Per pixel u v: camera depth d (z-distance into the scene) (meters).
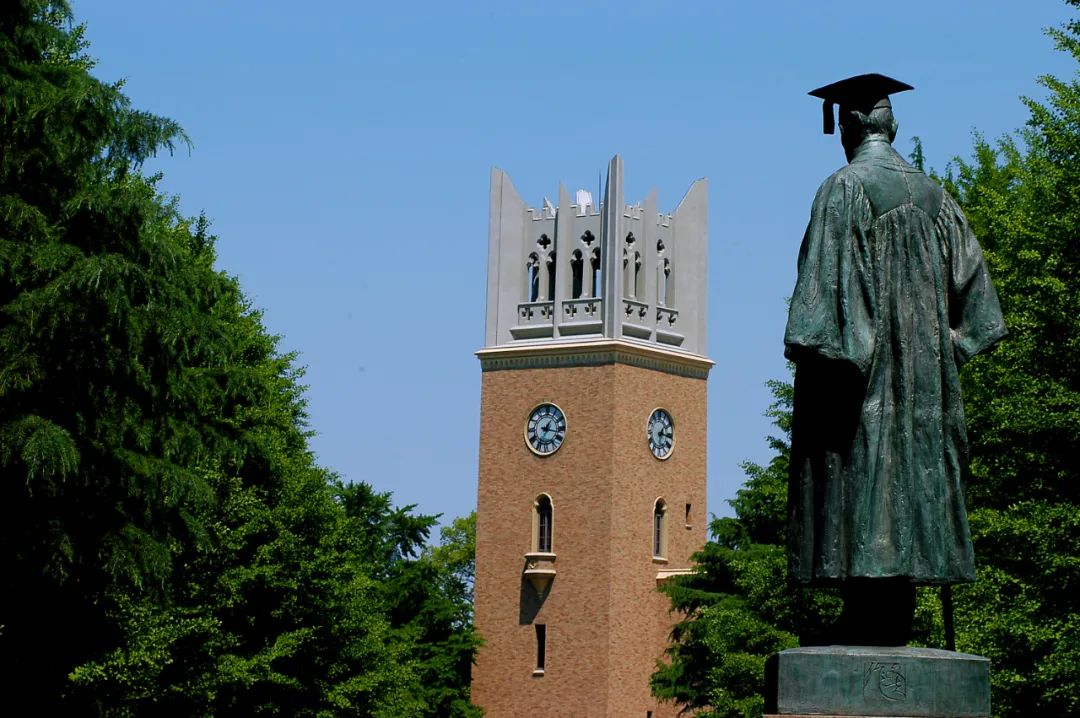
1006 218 38.44
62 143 38.41
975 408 37.97
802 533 14.94
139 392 39.22
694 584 88.69
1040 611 35.03
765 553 70.88
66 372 37.38
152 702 53.88
